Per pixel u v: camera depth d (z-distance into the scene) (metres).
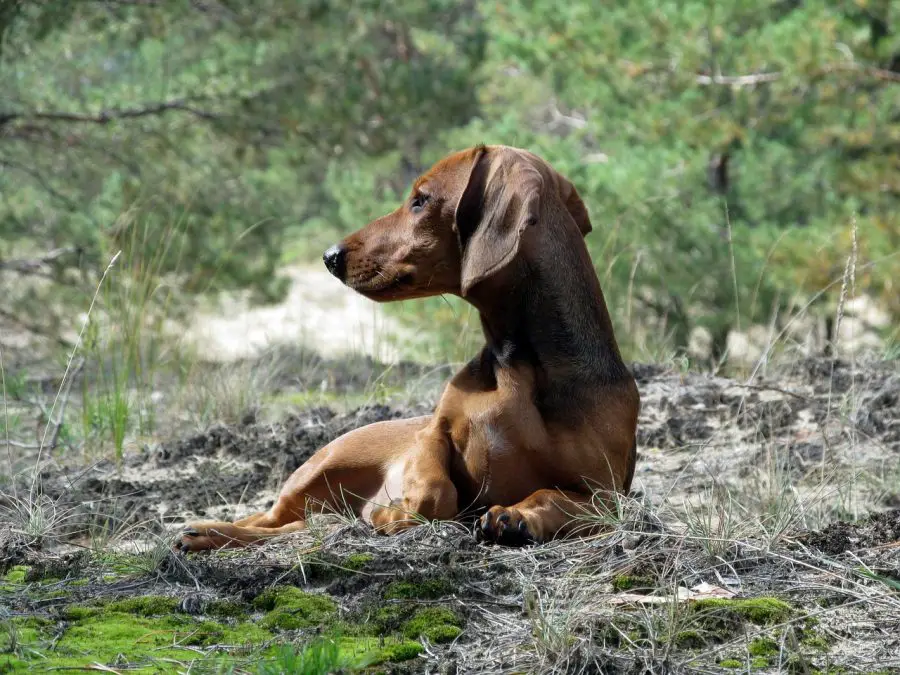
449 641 4.77
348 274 6.90
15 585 5.75
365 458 6.95
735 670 4.39
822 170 20.41
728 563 5.44
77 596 5.50
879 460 8.64
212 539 6.39
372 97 21.17
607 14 19.64
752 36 18.75
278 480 8.76
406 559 5.54
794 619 4.76
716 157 21.17
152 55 19.58
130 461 9.51
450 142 22.38
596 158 23.33
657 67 19.66
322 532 6.27
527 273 6.34
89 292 16.47
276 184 22.55
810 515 7.18
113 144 18.39
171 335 14.90
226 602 5.29
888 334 16.59
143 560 5.91
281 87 19.14
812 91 18.97
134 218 12.98
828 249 17.23
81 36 18.69
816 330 16.47
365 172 22.89
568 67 20.27
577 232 6.67
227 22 19.05
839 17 17.92
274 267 19.66
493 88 26.94
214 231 18.44
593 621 4.73
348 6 20.05
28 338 18.45
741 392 10.73
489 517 5.75
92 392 11.96
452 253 6.65
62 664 4.50
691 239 18.78
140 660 4.58
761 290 18.33
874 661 4.48
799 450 9.05
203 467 9.12
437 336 17.34
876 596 5.11
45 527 6.71
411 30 26.28
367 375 13.72
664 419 10.29
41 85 18.39
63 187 18.64
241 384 11.46
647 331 16.72
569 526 6.00
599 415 6.32
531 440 6.20
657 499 7.90
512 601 5.16
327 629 4.90
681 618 4.75
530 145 19.97
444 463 6.34
